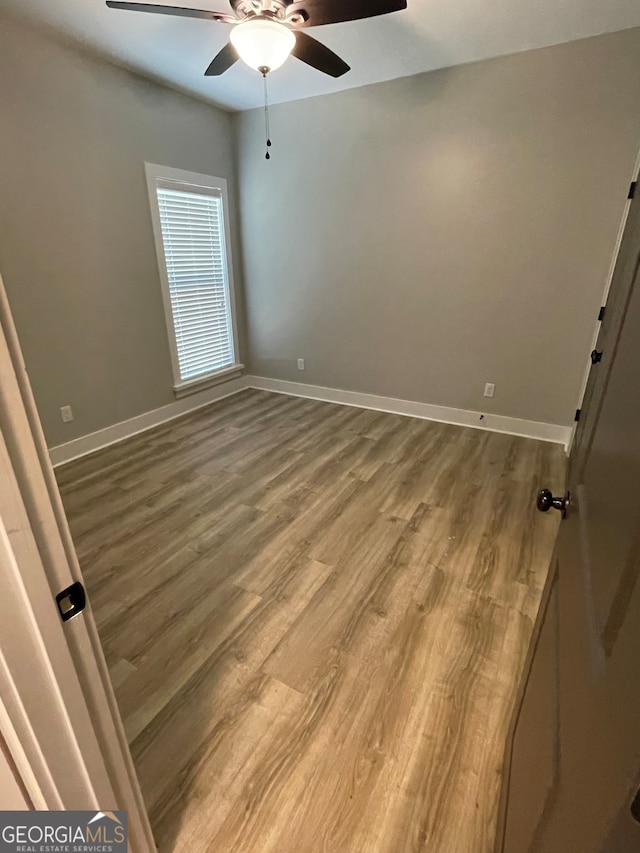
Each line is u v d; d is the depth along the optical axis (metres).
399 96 3.19
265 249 4.21
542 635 0.98
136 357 3.51
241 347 4.64
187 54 2.77
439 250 3.41
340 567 2.03
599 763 0.45
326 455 3.17
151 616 1.77
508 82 2.84
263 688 1.48
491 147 3.01
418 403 3.91
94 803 0.74
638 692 0.39
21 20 2.38
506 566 2.03
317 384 4.41
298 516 2.43
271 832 1.12
